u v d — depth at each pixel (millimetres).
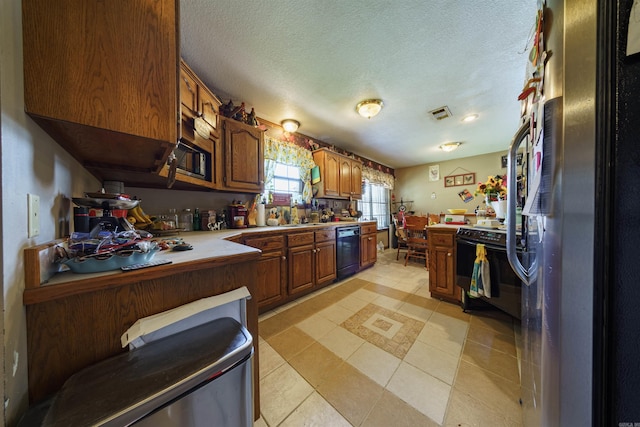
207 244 1188
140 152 935
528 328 833
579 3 413
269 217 2824
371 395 1152
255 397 1020
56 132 686
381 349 1529
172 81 781
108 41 661
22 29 544
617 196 389
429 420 1011
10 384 456
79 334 586
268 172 2738
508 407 1066
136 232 955
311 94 2170
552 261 488
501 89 2125
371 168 4766
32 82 554
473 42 1535
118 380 523
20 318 499
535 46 623
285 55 1634
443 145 3859
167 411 500
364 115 2480
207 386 569
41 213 638
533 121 645
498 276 1703
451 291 2225
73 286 565
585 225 413
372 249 3613
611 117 388
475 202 4555
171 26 780
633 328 390
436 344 1574
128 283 645
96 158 1027
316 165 3293
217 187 1985
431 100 2322
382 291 2613
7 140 472
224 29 1392
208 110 1756
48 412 445
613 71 386
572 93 425
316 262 2619
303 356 1466
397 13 1306
